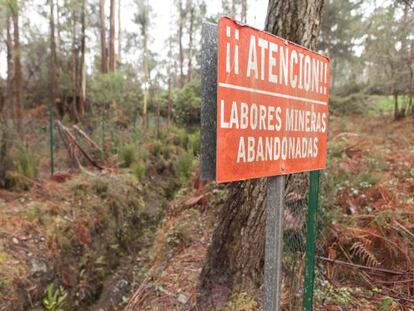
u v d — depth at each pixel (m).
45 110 10.80
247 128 1.10
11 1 5.75
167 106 13.78
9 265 3.25
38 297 3.29
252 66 1.11
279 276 1.28
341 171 4.21
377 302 2.48
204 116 1.03
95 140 7.95
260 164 1.16
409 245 2.92
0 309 2.86
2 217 3.89
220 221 2.67
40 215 4.12
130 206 5.85
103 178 5.85
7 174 4.68
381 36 9.12
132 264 4.73
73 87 11.06
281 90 1.25
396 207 3.28
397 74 9.34
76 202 4.82
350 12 11.95
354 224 3.15
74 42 11.01
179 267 3.23
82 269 4.04
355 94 12.40
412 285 2.60
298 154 1.38
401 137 7.19
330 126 8.66
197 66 18.72
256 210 2.46
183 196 5.86
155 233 5.37
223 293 2.50
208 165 1.02
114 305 3.84
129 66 15.59
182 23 19.41
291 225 2.43
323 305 2.45
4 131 4.88
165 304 2.73
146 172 7.43
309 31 2.29
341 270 2.81
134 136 8.70
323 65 1.54
